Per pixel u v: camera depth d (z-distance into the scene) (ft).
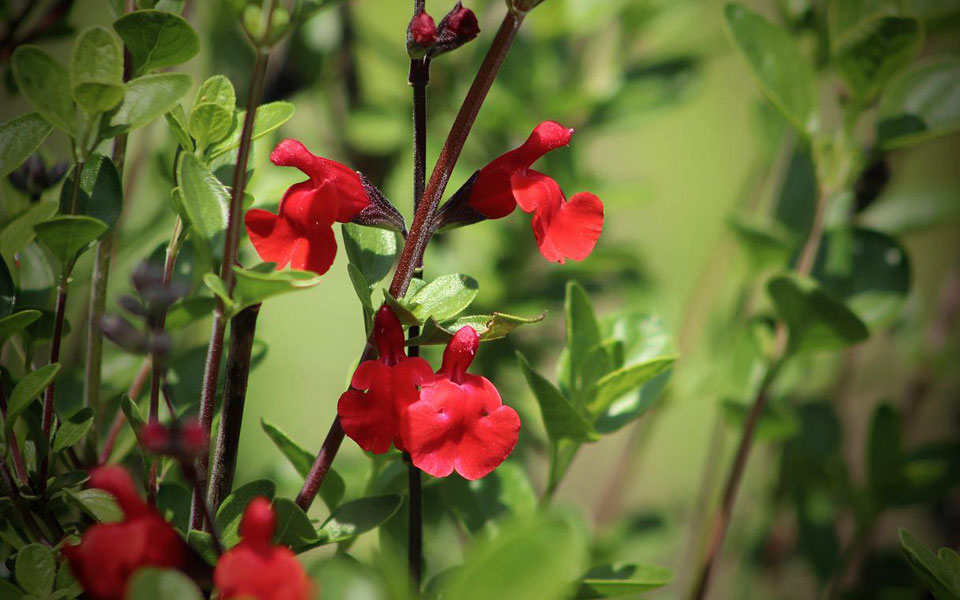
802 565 2.24
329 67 2.15
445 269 2.18
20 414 1.63
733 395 2.06
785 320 1.89
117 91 1.57
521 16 1.58
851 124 1.90
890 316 1.96
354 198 1.65
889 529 2.47
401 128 2.25
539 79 2.37
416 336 1.66
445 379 1.61
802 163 2.12
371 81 2.42
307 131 2.38
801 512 2.14
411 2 2.35
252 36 1.54
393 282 1.62
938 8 1.93
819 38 2.10
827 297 1.85
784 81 1.90
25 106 2.04
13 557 1.62
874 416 1.99
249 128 1.55
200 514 1.60
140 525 1.51
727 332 2.28
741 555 2.37
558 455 1.76
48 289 1.72
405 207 2.27
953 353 2.23
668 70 2.39
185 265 1.77
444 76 2.27
